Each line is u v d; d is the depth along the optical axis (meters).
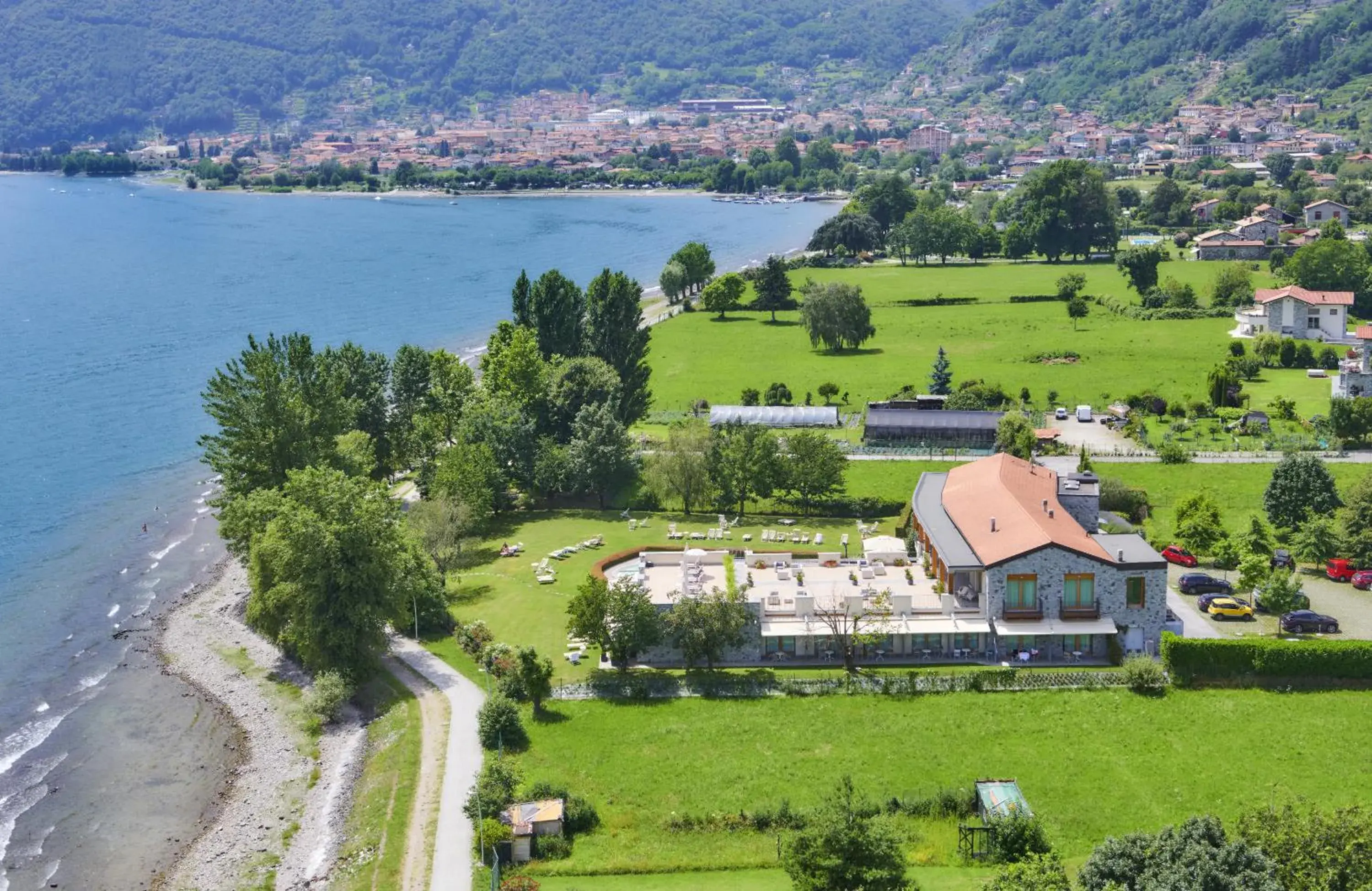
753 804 91.31
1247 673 108.12
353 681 115.38
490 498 160.25
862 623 114.12
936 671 110.81
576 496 173.12
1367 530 133.00
